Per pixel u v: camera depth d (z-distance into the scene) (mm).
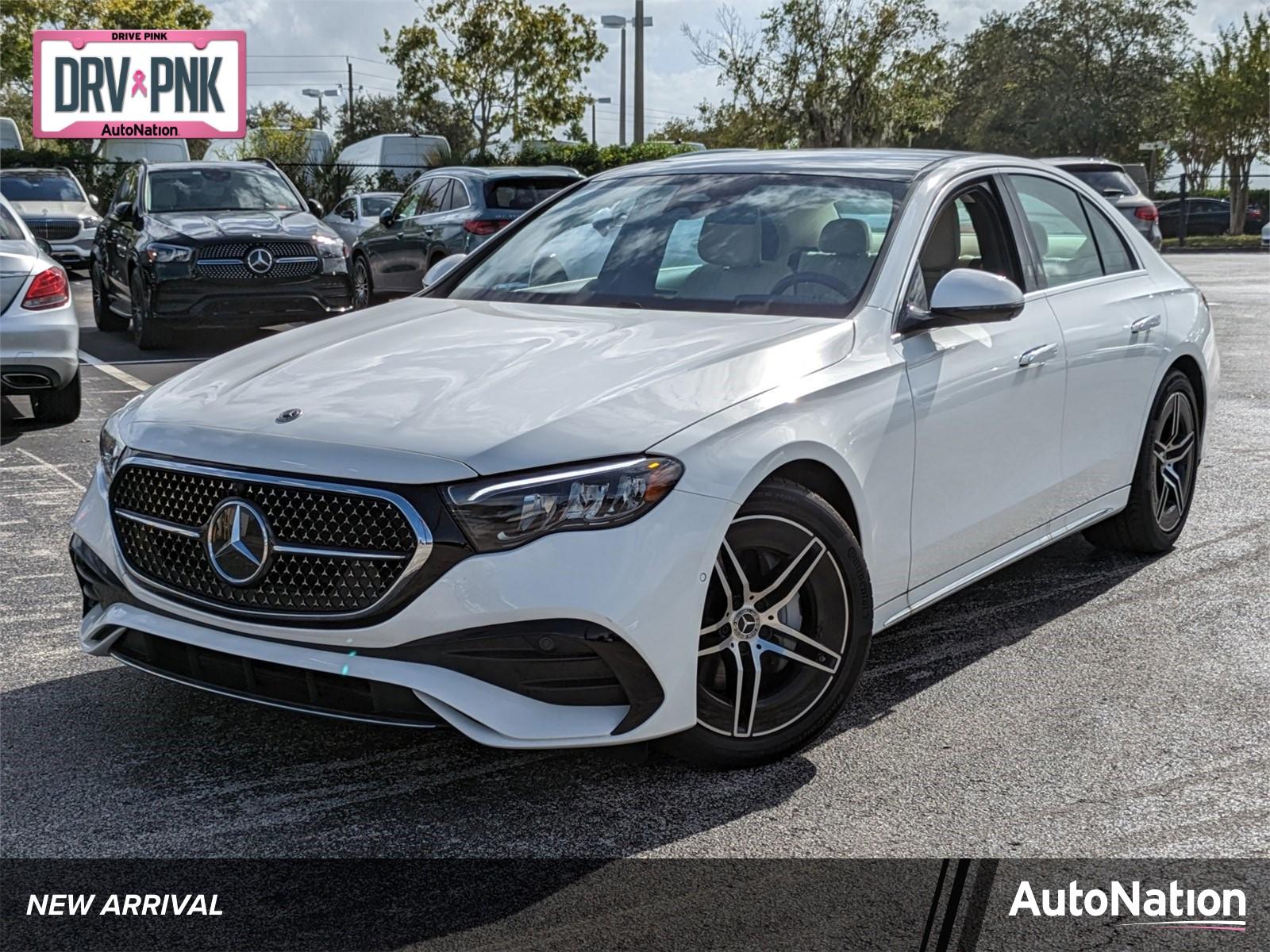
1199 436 5316
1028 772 3287
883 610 3617
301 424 3059
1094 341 4469
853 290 3727
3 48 33906
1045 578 4914
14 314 7598
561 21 35625
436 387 3191
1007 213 4352
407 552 2850
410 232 14398
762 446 3113
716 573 3084
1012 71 48312
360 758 3375
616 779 3260
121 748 3432
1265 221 38656
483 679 2877
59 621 4426
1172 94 45281
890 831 2986
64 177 21141
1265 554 5203
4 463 6930
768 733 3268
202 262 11219
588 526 2869
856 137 26156
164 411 3322
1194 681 3891
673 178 4512
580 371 3232
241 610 3000
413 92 35906
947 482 3783
